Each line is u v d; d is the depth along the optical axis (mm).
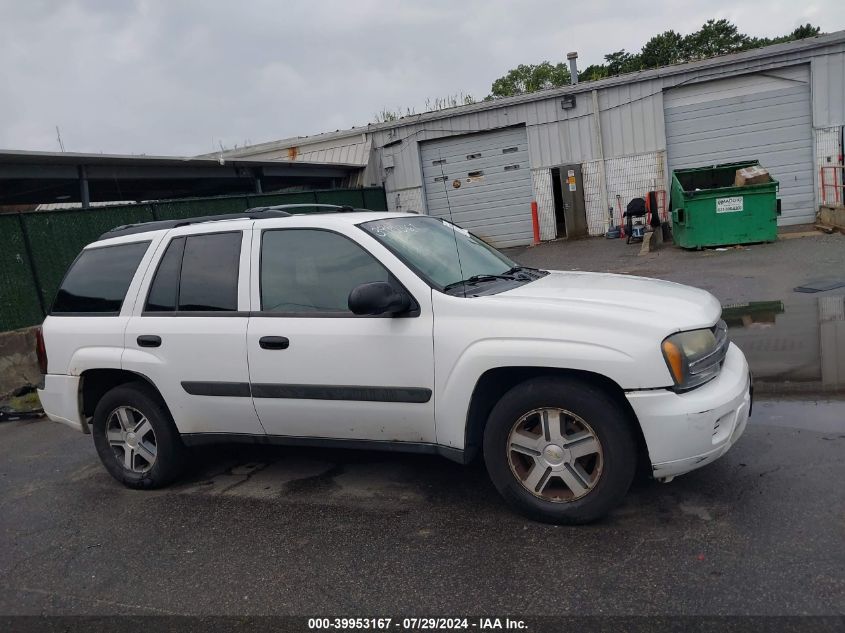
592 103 18375
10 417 7637
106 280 5027
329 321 4125
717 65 17094
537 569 3332
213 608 3299
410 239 4387
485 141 19766
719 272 11227
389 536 3842
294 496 4562
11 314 8492
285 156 21828
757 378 6023
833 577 3010
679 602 2949
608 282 4355
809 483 3930
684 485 4066
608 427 3521
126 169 12406
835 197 16656
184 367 4559
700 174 15102
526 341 3607
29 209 18062
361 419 4121
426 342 3846
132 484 4973
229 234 4602
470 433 3893
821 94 16516
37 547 4172
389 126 20312
